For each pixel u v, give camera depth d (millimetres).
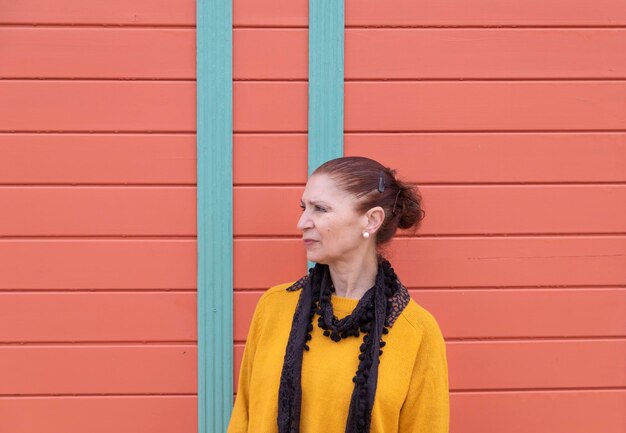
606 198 1942
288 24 1900
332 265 1507
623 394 1957
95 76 1890
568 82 1933
